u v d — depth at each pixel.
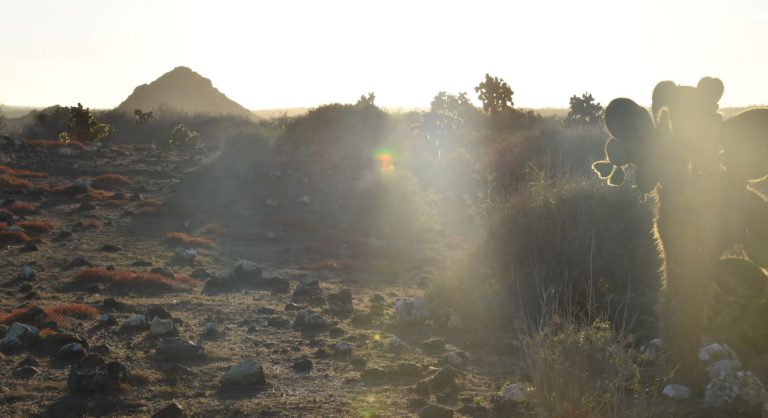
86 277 12.01
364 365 7.45
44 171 26.69
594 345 5.80
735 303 7.50
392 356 7.73
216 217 20.78
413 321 9.17
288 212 22.11
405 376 6.98
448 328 8.91
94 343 8.18
